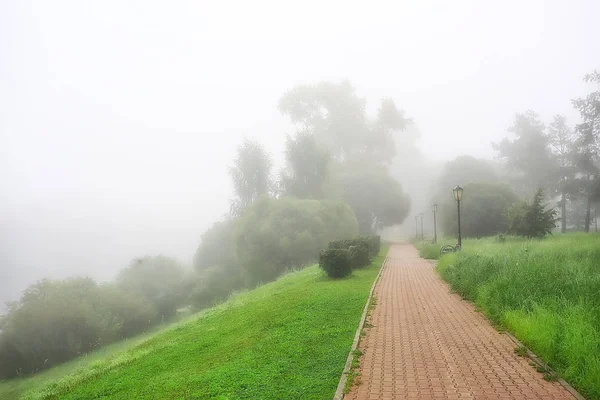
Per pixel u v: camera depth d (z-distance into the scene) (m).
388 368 6.08
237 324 11.26
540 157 58.44
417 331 8.14
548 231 29.84
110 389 7.79
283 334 8.76
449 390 5.13
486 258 13.34
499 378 5.47
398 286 14.30
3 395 21.25
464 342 7.23
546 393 4.93
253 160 49.12
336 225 41.47
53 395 9.46
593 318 6.69
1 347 29.30
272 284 23.20
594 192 40.78
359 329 8.41
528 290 8.80
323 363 6.63
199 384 6.52
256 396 5.59
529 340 6.70
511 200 44.84
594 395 4.74
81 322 31.19
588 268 11.38
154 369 8.59
